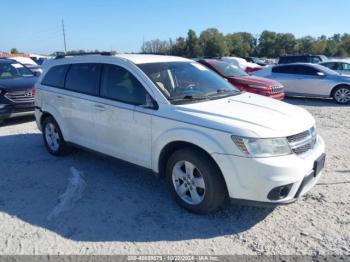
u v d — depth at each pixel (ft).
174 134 12.35
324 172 16.40
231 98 14.28
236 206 13.19
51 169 17.51
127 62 14.75
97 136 16.07
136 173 16.76
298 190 11.45
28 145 22.03
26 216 12.80
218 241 10.98
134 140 14.16
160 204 13.51
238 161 11.05
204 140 11.55
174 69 15.19
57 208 13.29
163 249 10.62
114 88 15.01
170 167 12.96
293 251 10.37
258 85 31.01
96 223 12.16
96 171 17.10
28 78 31.45
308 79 40.47
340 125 26.78
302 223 11.88
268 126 11.34
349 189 14.47
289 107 13.73
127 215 12.69
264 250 10.44
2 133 25.43
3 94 27.12
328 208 12.87
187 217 12.47
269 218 12.27
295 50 277.23
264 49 287.28
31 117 31.12
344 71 55.11
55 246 10.85
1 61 33.53
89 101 15.94
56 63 18.92
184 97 13.47
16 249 10.73
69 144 18.15
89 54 17.38
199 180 12.23
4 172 17.28
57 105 18.19
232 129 11.16
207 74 16.40
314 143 12.71
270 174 10.80
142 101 13.75
